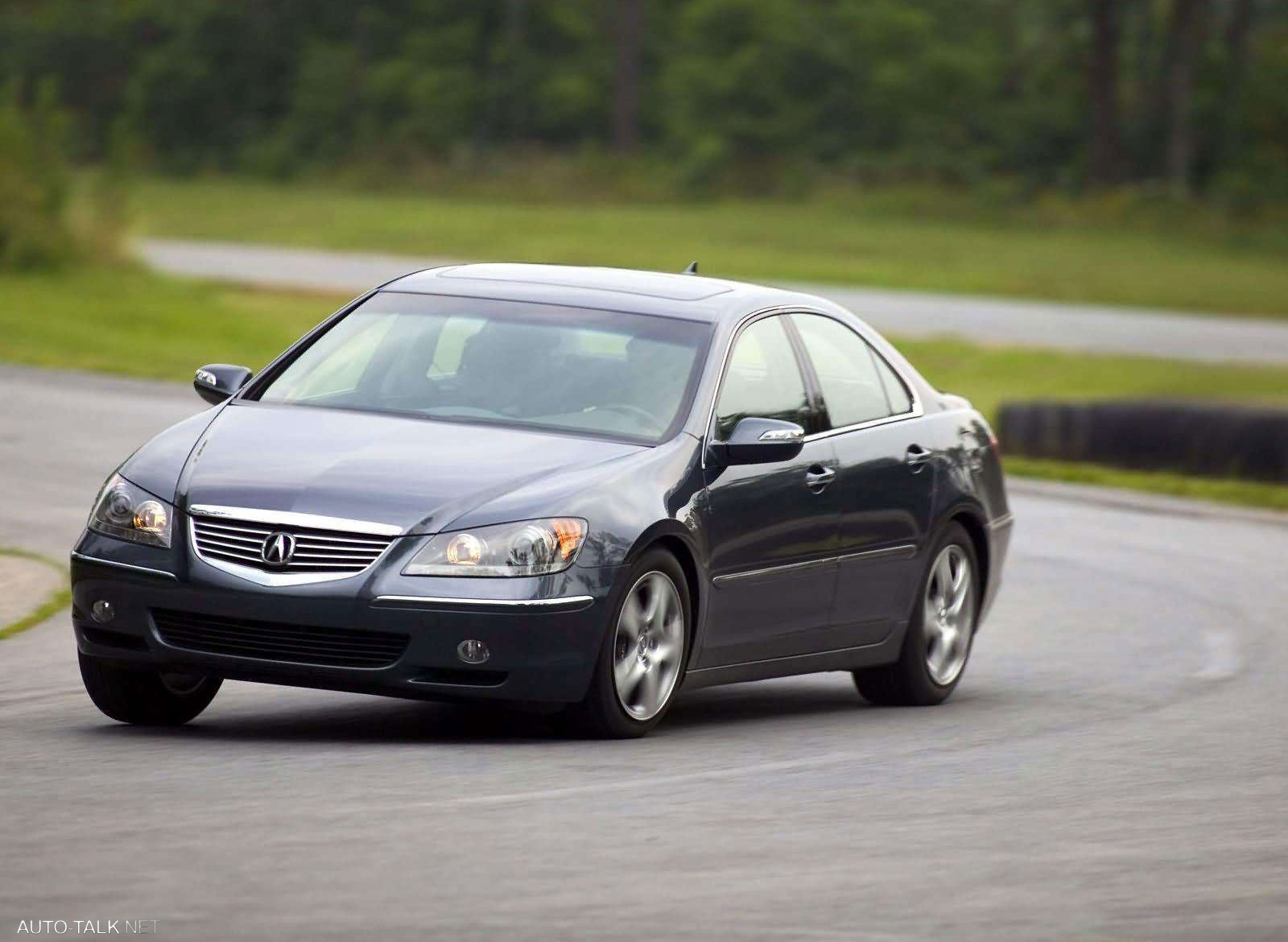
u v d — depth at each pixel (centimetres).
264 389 2720
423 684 2320
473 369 2667
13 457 5397
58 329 9119
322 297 11588
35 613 3359
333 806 2022
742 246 17412
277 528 2339
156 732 2494
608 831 1969
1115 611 4103
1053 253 17962
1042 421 6956
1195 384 9331
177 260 13700
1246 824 2147
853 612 2884
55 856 1772
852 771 2386
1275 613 4119
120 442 5775
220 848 1823
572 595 2358
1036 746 2630
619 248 16650
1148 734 2755
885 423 2994
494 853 1850
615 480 2456
